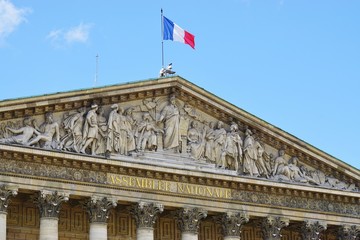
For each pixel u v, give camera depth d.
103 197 74.56
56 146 72.88
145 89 78.50
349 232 89.50
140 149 77.38
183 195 79.06
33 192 72.00
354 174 90.69
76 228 78.19
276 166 86.00
